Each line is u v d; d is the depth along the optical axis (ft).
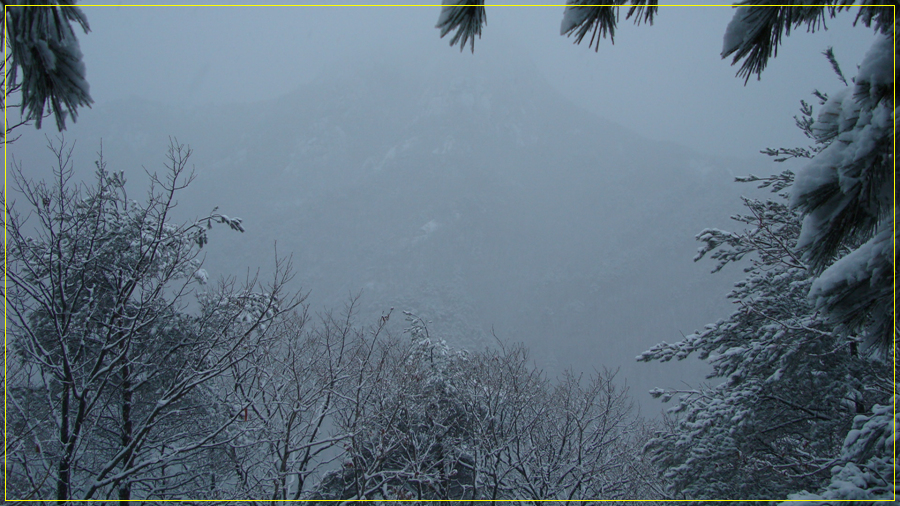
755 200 30.99
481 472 39.55
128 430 29.53
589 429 46.21
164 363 31.91
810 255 5.75
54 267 28.94
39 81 4.05
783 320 27.20
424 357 43.73
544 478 38.91
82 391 26.18
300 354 36.65
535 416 43.34
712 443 28.50
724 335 30.25
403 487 36.29
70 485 24.56
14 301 26.99
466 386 43.93
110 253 31.37
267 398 38.68
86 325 28.14
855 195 5.24
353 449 31.35
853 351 25.23
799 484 26.32
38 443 23.29
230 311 33.40
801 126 29.55
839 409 27.02
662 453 32.81
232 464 31.94
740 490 27.25
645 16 4.48
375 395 35.65
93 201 30.94
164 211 31.07
